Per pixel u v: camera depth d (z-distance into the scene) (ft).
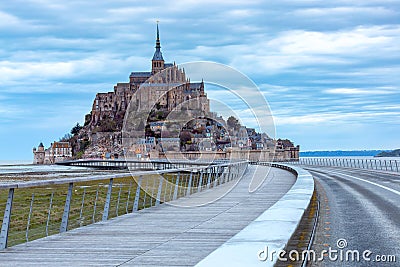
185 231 37.73
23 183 31.42
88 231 38.04
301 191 61.98
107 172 405.39
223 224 41.65
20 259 27.30
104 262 26.37
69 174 412.77
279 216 35.12
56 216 79.51
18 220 73.97
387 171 167.73
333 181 110.22
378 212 48.88
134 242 32.78
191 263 25.89
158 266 25.21
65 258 27.53
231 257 20.74
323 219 43.39
